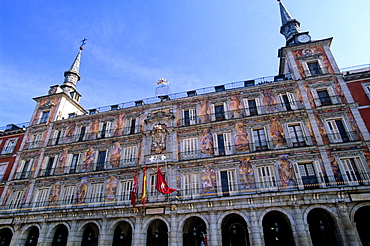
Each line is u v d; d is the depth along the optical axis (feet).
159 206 89.92
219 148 98.27
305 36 114.11
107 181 103.81
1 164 127.03
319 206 76.74
